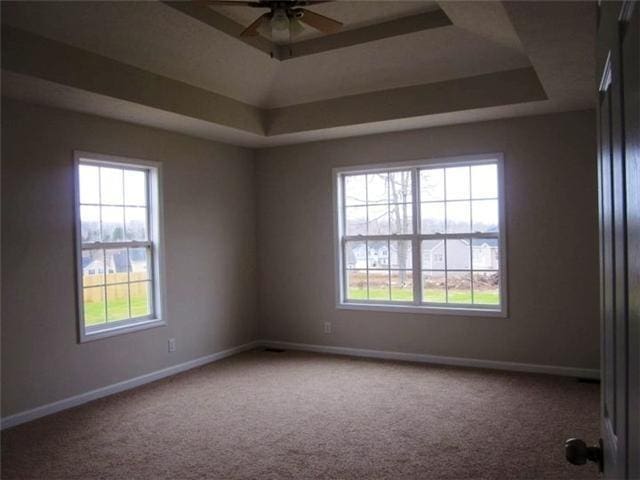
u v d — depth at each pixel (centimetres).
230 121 507
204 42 423
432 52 444
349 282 590
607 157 95
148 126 493
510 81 444
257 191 629
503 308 499
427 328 539
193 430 364
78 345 426
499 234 501
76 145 429
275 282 625
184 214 532
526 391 433
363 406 407
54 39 358
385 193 567
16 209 386
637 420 64
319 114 530
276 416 389
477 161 510
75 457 324
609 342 96
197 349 545
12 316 381
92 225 449
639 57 59
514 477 286
